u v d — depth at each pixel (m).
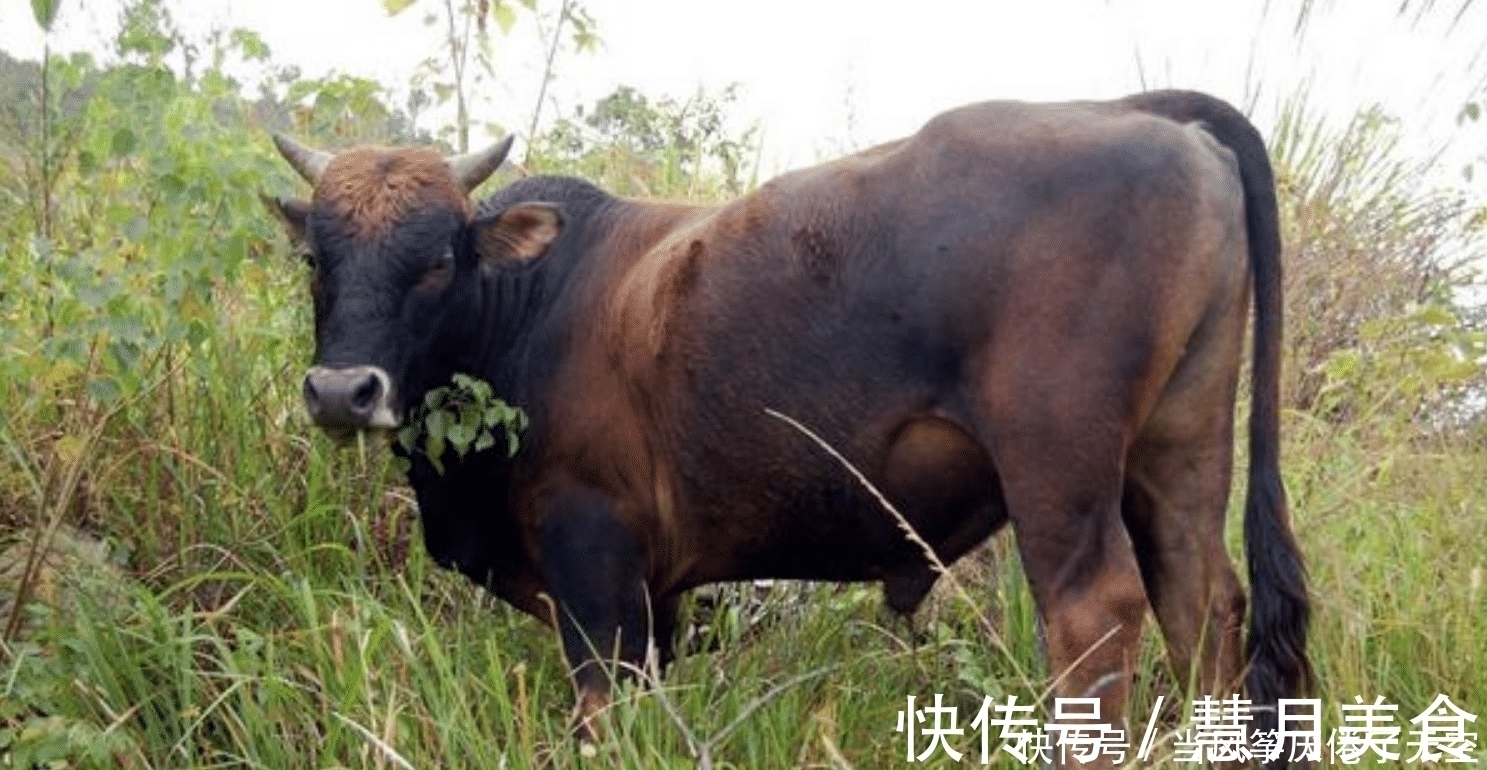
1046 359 4.05
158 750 4.59
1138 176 4.05
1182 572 4.48
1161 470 4.43
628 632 4.89
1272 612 4.23
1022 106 4.30
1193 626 4.49
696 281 4.58
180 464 5.45
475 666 5.03
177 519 5.39
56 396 5.28
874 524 4.57
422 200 4.76
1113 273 4.03
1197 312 4.12
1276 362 4.25
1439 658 5.00
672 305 4.61
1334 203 7.29
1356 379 6.41
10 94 5.63
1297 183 7.08
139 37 5.00
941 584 5.61
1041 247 4.07
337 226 4.71
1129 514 4.54
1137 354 4.04
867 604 5.51
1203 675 4.48
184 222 4.86
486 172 5.04
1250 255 4.27
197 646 4.98
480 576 5.23
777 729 4.60
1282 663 4.21
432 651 4.43
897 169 4.32
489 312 5.02
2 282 4.98
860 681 5.14
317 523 5.48
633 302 4.76
